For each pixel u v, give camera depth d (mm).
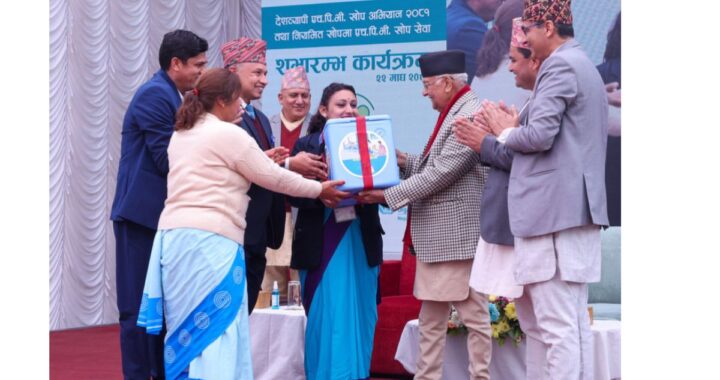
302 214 4973
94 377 6418
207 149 4168
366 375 4992
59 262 8695
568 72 3906
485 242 4461
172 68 4754
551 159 3930
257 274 4797
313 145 5121
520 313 4320
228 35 10867
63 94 8641
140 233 4707
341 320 4875
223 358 4098
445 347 5648
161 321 4207
